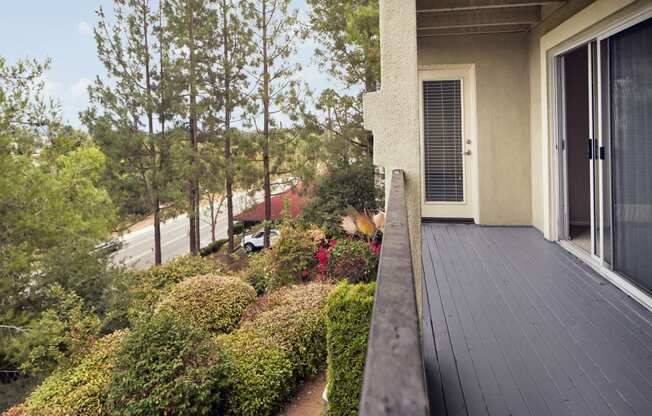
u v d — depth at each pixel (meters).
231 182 16.22
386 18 2.47
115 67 14.92
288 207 11.46
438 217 6.33
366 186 10.33
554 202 4.79
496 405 1.86
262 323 6.11
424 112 6.23
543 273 3.69
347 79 11.44
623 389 1.93
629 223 3.11
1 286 8.91
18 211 9.02
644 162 2.87
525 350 2.35
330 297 3.54
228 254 16.73
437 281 3.58
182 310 6.63
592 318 2.71
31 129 9.69
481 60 5.74
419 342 0.54
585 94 5.27
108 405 4.71
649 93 2.80
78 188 9.99
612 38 3.26
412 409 0.41
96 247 10.55
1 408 7.21
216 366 4.74
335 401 3.48
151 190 15.23
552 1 4.04
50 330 6.77
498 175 5.79
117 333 6.50
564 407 1.82
